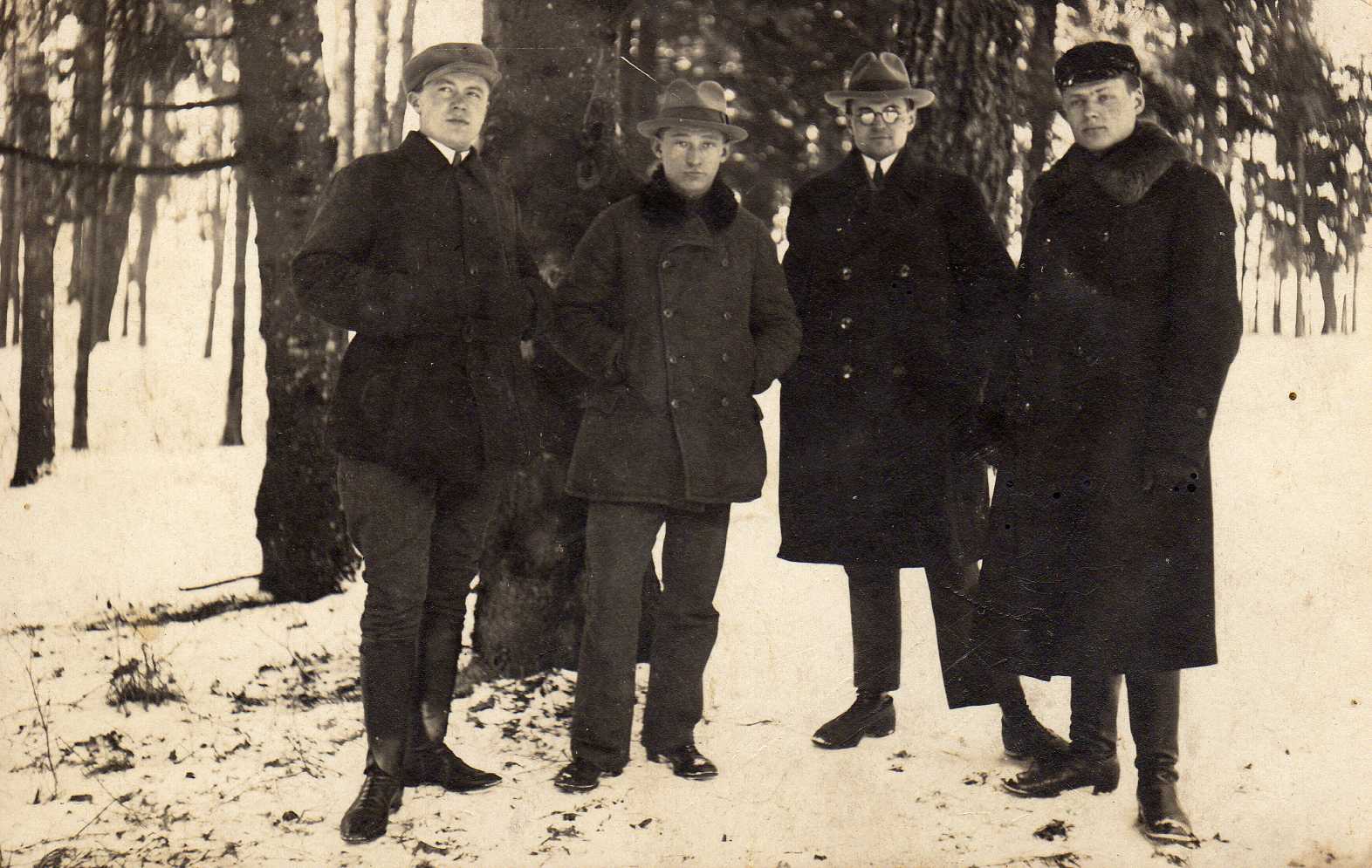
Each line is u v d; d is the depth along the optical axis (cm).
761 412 282
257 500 398
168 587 385
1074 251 266
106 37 423
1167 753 264
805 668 318
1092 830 265
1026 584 274
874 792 279
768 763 287
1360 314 374
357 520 251
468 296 251
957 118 323
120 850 247
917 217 288
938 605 292
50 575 384
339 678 336
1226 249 255
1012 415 277
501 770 285
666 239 274
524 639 337
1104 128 263
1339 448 349
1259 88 381
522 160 330
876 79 285
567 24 334
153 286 434
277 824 258
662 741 285
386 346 250
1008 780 281
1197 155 377
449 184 256
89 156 429
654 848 256
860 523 293
